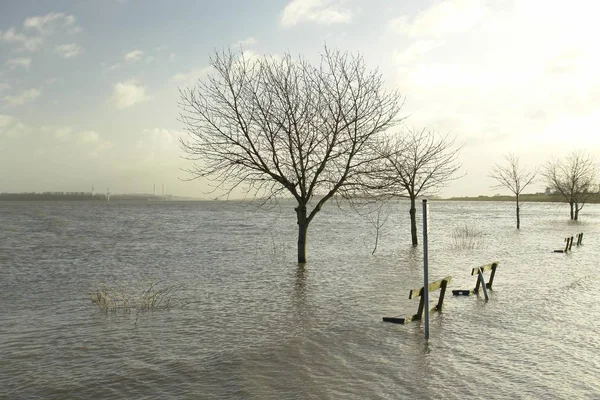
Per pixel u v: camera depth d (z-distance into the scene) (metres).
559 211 96.12
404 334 9.73
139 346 9.22
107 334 10.12
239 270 19.75
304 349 8.84
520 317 10.95
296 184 20.41
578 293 13.66
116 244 31.25
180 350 8.92
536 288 14.48
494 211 101.50
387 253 25.22
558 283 15.34
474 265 20.09
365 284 15.98
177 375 7.62
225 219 65.56
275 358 8.36
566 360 8.05
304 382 7.21
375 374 7.50
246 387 7.06
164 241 33.25
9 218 67.75
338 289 15.14
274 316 11.58
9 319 11.72
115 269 20.56
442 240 32.69
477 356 8.29
